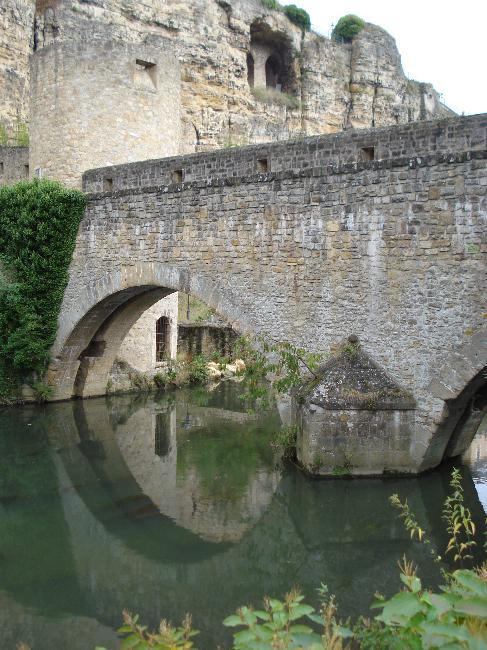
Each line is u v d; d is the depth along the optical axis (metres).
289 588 8.41
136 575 8.78
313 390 11.30
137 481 12.63
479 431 16.23
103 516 10.89
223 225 13.02
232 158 13.69
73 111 20.05
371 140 11.84
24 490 12.12
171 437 16.02
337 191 11.48
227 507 11.23
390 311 11.01
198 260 13.48
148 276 14.51
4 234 17.27
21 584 8.45
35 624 7.46
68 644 7.02
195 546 9.74
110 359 19.77
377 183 11.04
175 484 12.41
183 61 38.44
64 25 33.44
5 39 30.88
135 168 15.62
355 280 11.36
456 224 10.29
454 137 11.02
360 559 9.17
